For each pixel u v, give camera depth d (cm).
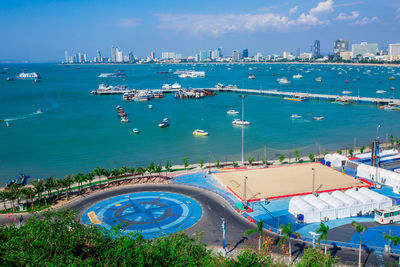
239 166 16712
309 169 15062
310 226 10238
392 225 10231
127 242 6278
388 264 8131
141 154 19650
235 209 11450
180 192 13012
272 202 11906
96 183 14488
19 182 15250
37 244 5906
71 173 16588
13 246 5875
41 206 12006
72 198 12644
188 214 11075
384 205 11219
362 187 12850
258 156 18812
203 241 9312
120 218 10825
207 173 15212
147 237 9575
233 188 13025
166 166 15538
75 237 6262
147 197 12538
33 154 19888
